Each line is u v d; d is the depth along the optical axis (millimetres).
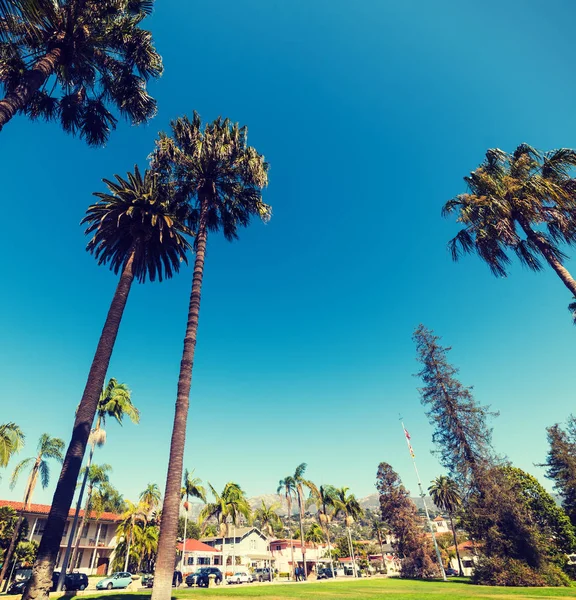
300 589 26172
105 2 12477
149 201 17469
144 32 13500
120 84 13938
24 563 35656
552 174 16234
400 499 52875
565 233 15570
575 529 35188
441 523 99812
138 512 46750
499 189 17125
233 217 19719
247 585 35406
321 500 56719
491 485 29750
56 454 36500
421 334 37969
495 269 17766
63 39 11727
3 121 9109
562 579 26062
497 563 27703
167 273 20328
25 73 10523
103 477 46406
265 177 17875
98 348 14305
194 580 37375
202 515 47188
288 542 73812
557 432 39344
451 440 33625
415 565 48406
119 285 16062
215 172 18062
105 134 14977
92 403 13336
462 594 20219
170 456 12453
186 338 14648
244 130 18906
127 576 33688
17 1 7512
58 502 11484
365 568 77312
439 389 35312
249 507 50375
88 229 19188
